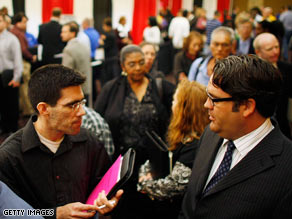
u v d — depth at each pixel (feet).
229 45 9.17
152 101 8.01
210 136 4.48
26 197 4.20
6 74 13.34
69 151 4.47
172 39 26.40
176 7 35.68
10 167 4.08
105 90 8.29
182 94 5.43
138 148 7.82
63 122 4.09
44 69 4.12
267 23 11.62
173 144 5.47
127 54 7.91
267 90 3.34
